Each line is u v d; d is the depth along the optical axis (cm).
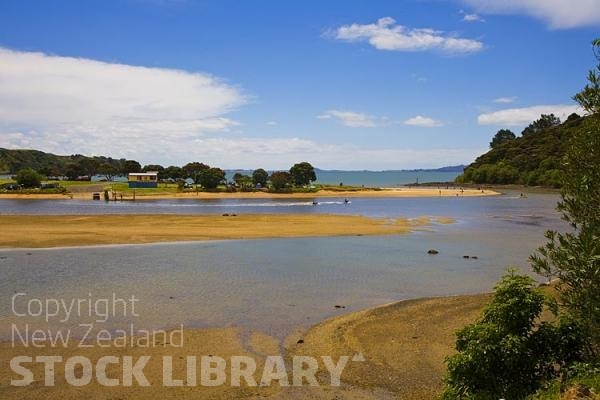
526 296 988
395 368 1299
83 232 3944
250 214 6197
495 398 927
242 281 2316
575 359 961
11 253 2991
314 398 1126
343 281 2355
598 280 866
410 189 15238
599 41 863
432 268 2706
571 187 905
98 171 17912
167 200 9894
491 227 4934
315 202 9506
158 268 2595
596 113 895
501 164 18775
